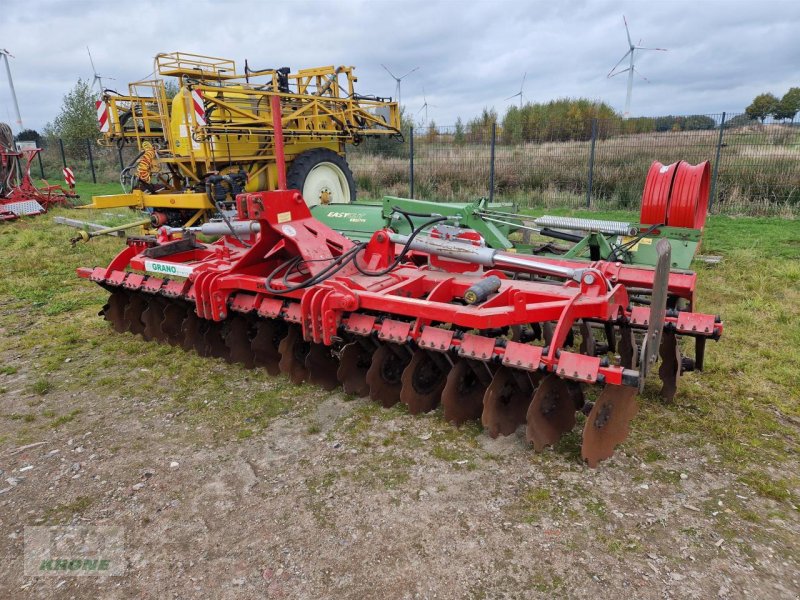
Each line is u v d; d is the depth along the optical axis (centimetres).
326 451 338
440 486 303
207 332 475
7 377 448
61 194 1468
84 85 2462
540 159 1470
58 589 241
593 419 304
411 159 1374
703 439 339
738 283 640
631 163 1360
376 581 241
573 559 250
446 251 393
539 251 604
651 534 263
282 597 235
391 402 393
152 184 924
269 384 430
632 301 477
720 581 235
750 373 422
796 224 991
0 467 329
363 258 431
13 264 798
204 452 340
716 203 1156
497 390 334
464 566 248
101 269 523
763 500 286
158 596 237
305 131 891
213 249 534
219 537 270
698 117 1285
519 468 317
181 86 837
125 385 432
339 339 412
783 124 1166
